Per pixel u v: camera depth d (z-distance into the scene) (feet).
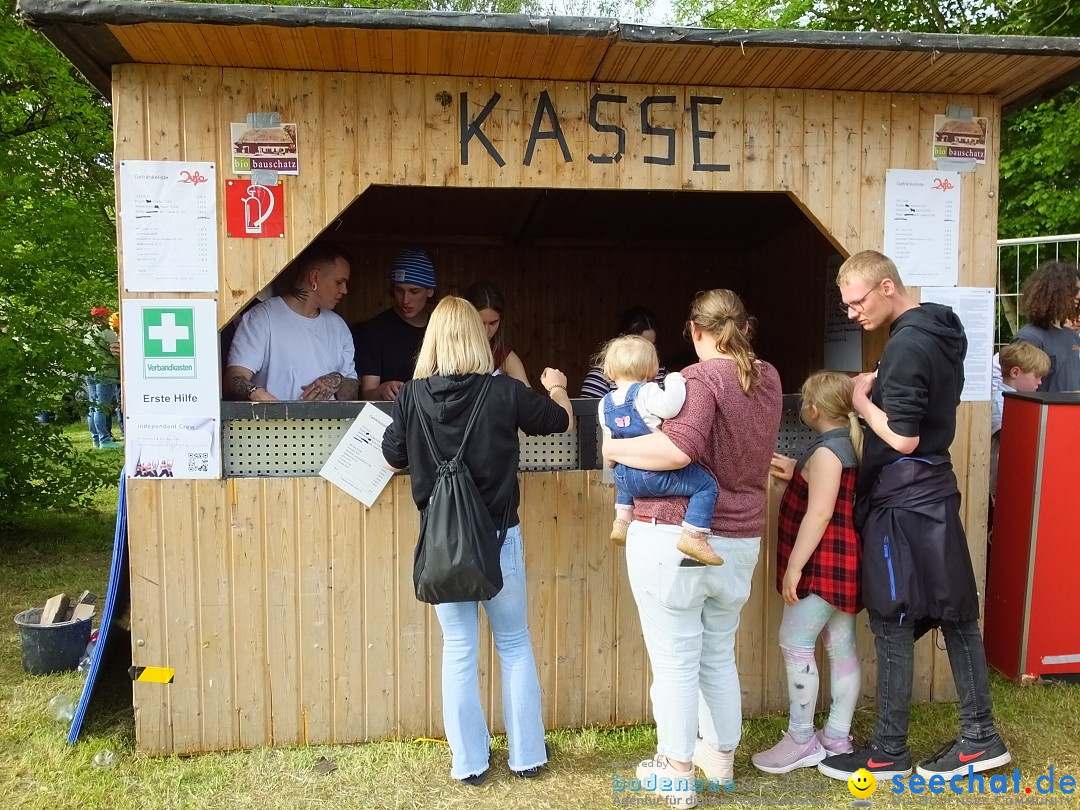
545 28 8.38
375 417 9.76
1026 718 10.74
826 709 11.05
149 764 9.51
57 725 10.37
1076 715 10.83
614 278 21.06
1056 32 29.58
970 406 11.03
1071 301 13.33
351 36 8.48
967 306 10.92
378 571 9.93
